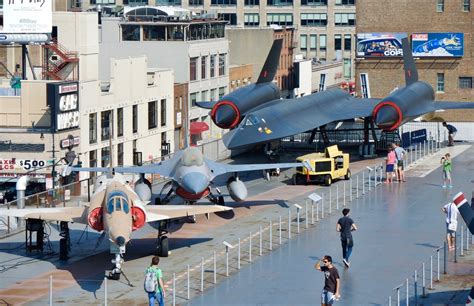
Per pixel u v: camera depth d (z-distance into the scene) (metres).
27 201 84.88
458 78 155.50
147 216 67.81
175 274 65.19
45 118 102.06
